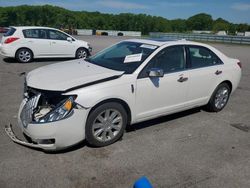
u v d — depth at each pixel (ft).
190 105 16.76
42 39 38.42
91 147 13.16
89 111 12.25
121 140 14.03
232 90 19.44
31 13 285.64
